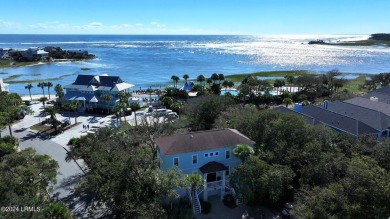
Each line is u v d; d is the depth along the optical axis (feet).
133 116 275.80
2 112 224.74
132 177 116.88
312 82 361.71
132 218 111.96
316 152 132.16
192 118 214.28
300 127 148.77
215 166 139.95
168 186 116.26
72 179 157.99
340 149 147.43
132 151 134.10
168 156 134.72
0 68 639.35
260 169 126.72
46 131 238.07
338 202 103.96
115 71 615.98
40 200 101.86
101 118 274.77
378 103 230.07
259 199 134.51
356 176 107.14
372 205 100.99
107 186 112.57
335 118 199.41
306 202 107.76
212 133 148.97
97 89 305.94
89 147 151.33
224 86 384.88
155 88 446.19
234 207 134.72
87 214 127.65
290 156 135.64
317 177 124.26
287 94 335.26
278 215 128.67
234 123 174.91
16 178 107.04
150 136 181.57
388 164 132.67
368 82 391.24
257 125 160.04
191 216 123.95
